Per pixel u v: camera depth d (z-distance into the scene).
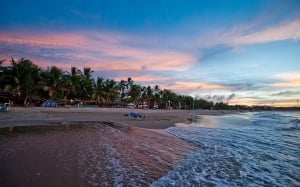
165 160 9.36
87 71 61.81
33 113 27.58
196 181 7.16
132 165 8.12
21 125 16.56
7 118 21.69
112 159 8.57
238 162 10.01
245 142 15.93
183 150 11.89
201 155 11.00
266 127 30.14
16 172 6.36
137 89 89.31
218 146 13.73
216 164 9.43
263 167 9.45
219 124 34.69
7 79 41.12
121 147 10.78
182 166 8.74
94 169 7.23
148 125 24.42
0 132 12.77
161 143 13.20
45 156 8.10
